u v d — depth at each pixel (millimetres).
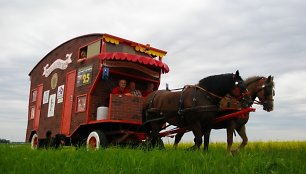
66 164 5852
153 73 13469
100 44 12727
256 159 6246
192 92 10758
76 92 13328
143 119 12375
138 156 6574
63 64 14656
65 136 13461
